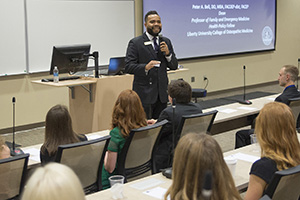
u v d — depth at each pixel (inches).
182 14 317.1
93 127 186.1
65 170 38.2
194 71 334.0
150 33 172.4
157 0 298.7
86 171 100.1
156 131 114.4
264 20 383.6
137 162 115.3
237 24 360.8
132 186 91.0
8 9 228.2
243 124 195.3
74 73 189.0
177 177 54.3
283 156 79.4
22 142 222.1
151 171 121.0
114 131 111.4
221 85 357.1
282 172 73.4
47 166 38.8
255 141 116.6
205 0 332.5
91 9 261.6
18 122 242.1
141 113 113.4
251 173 79.7
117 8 275.0
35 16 238.7
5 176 88.7
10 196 91.0
